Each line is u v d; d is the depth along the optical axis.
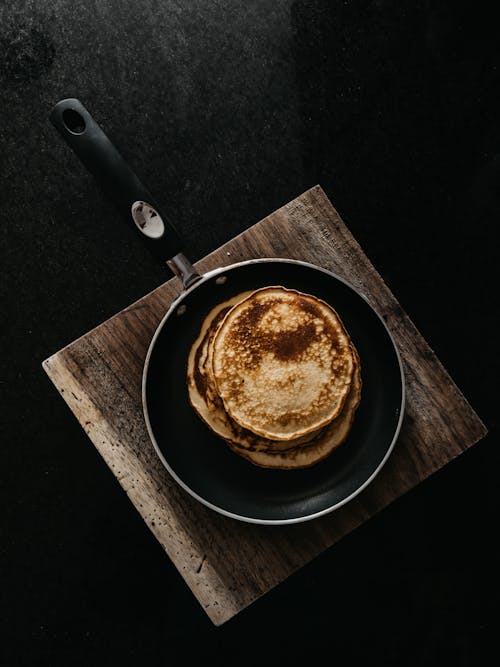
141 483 0.45
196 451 0.45
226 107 0.54
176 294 0.46
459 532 0.54
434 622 0.54
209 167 0.54
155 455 0.45
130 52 0.53
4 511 0.54
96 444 0.45
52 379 0.45
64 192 0.54
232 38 0.54
